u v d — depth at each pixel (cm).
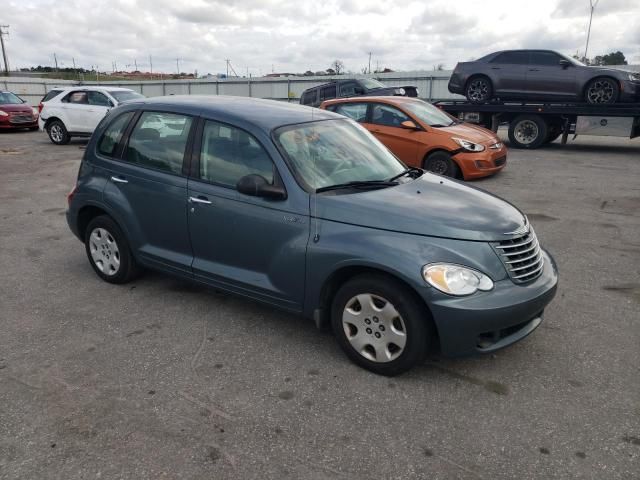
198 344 395
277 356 379
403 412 315
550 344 396
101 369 360
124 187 467
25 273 541
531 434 296
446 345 328
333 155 412
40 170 1190
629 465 272
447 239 332
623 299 475
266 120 409
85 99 1658
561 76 1409
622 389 339
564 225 713
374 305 347
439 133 983
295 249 368
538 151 1445
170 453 279
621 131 1372
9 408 316
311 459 276
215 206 406
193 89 3944
